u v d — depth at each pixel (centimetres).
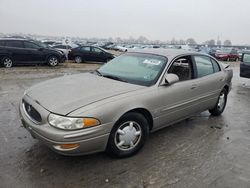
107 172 316
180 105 420
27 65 1421
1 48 1260
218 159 362
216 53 2942
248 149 400
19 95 677
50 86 373
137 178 307
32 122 320
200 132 462
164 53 443
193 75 455
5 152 353
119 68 437
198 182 304
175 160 354
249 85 1071
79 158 346
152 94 366
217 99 533
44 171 312
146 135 370
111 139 327
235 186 300
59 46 2417
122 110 325
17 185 284
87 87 356
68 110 296
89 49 1817
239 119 554
